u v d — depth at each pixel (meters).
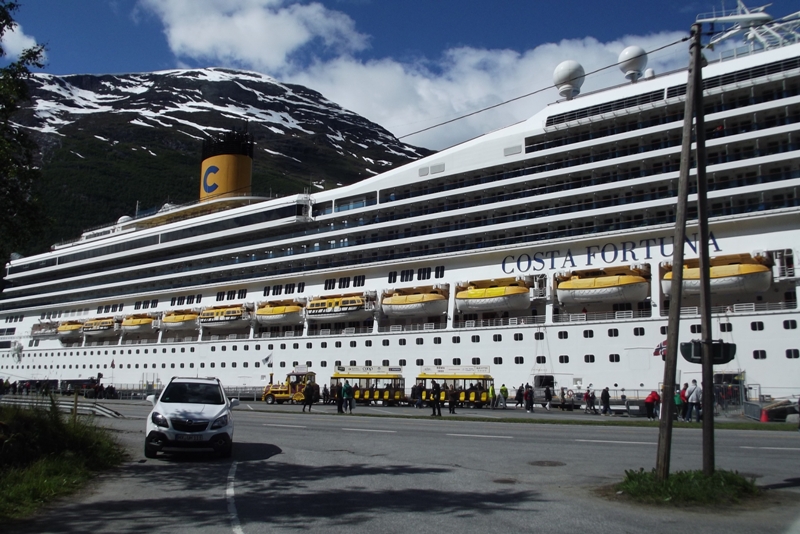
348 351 47.16
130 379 61.59
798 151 31.92
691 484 10.38
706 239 11.95
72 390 62.06
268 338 52.22
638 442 18.48
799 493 10.81
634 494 10.43
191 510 9.63
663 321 34.38
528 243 40.38
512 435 20.81
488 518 9.07
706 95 34.69
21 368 73.88
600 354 35.94
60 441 13.90
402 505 10.02
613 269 36.84
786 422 25.83
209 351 55.94
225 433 15.32
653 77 37.78
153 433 14.88
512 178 41.03
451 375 40.19
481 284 41.81
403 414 32.81
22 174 15.17
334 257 50.59
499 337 39.69
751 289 32.34
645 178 36.06
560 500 10.41
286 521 8.88
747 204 33.88
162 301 62.81
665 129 35.62
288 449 17.53
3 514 9.18
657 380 34.03
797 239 32.34
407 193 47.00
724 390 31.34
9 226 15.24
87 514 9.37
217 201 63.38
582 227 38.84
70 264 71.75
